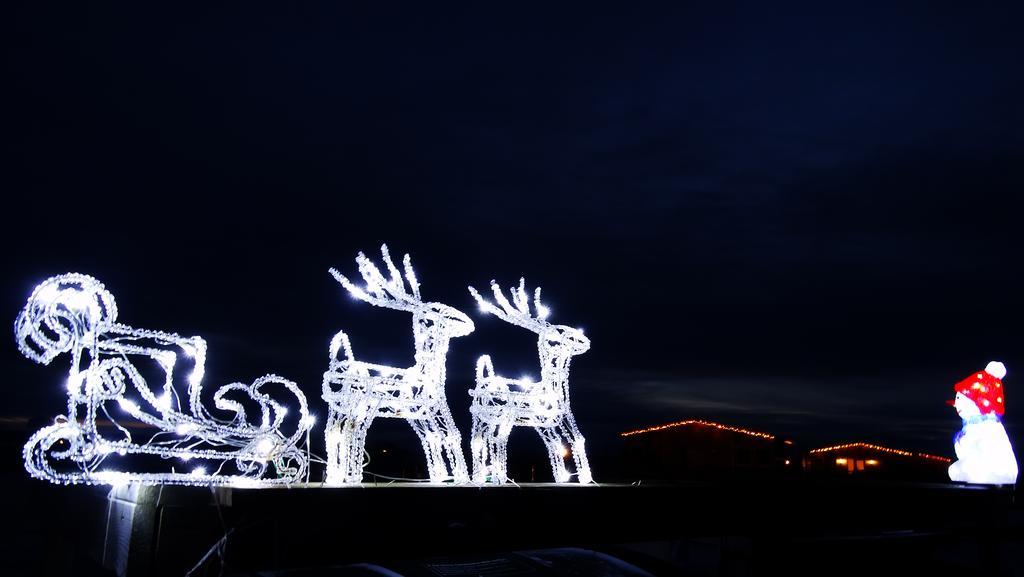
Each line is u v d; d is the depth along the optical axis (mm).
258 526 4469
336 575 4859
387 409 5719
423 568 5395
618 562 6020
